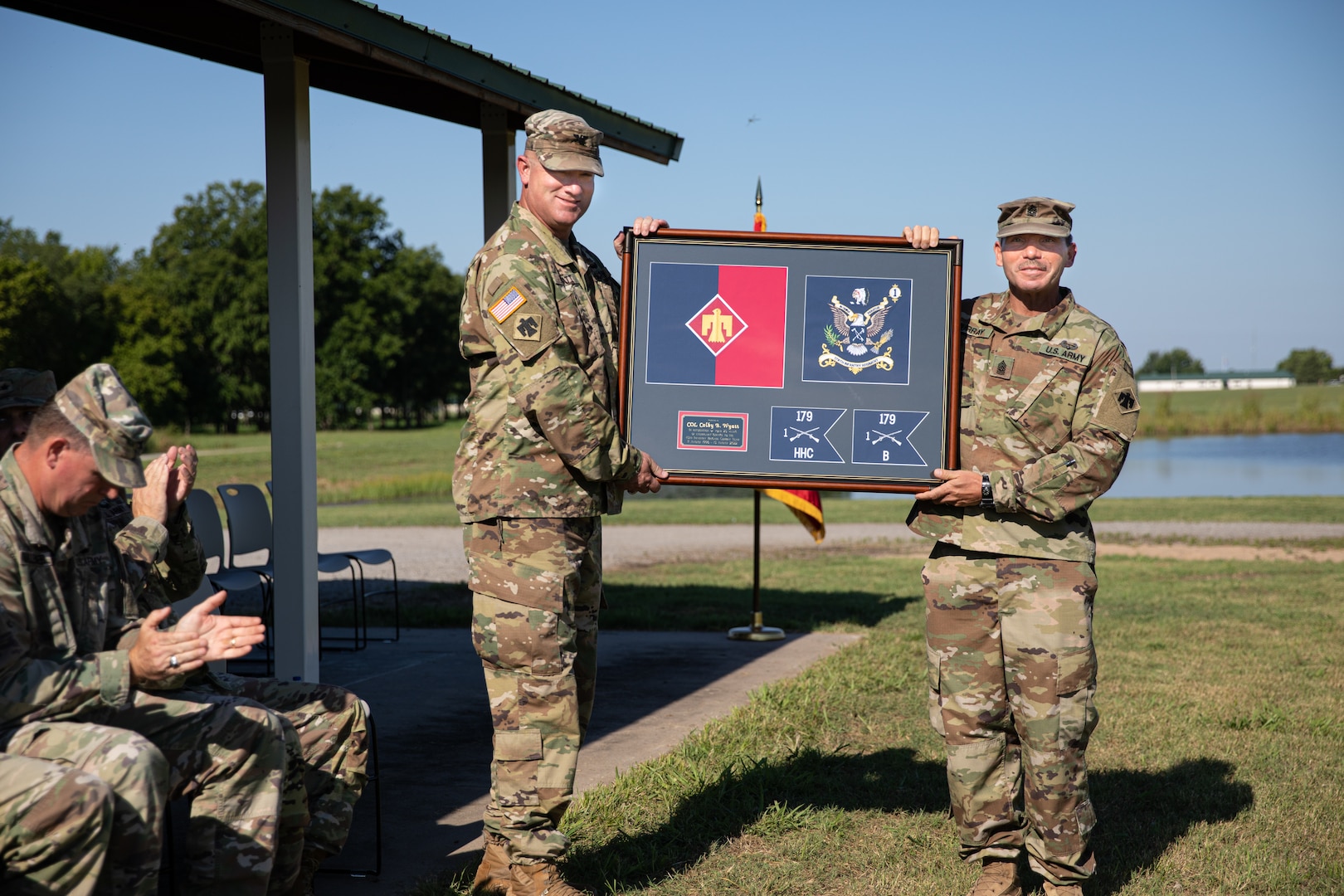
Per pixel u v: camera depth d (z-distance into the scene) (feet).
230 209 266.16
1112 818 14.75
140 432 9.20
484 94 19.67
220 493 25.18
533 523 11.34
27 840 7.92
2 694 8.62
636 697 21.45
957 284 12.18
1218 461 137.90
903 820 14.53
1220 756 17.43
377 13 16.14
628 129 25.18
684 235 12.46
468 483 11.62
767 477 12.37
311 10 14.83
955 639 11.71
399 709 20.52
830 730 18.79
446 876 12.21
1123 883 12.66
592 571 12.18
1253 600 34.86
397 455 151.94
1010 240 11.50
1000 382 11.80
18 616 8.83
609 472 11.47
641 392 12.48
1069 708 11.19
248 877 9.39
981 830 11.76
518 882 11.28
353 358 256.52
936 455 12.16
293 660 17.63
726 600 35.60
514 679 11.36
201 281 250.98
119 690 8.84
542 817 11.24
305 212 17.61
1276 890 12.35
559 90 21.68
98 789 8.05
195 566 11.96
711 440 12.44
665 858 12.81
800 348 12.39
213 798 9.39
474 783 15.78
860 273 12.35
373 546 54.03
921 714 19.98
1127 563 46.29
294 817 10.28
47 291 217.15
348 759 11.21
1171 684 22.39
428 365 288.51
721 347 12.42
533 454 11.34
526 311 10.96
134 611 10.55
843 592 37.91
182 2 17.15
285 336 17.53
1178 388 476.13
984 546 11.38
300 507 17.57
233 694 11.03
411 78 21.48
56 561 9.34
